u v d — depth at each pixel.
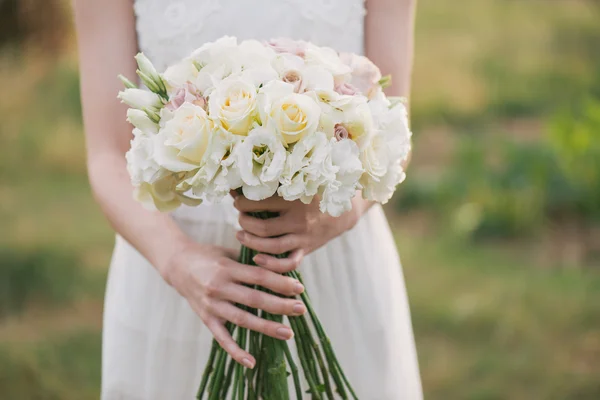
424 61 10.09
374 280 2.18
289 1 2.08
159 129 1.72
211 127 1.66
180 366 2.15
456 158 6.85
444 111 8.34
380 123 1.74
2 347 4.46
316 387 1.88
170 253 1.90
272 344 1.84
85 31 2.06
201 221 2.12
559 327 4.58
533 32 11.30
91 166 2.04
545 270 5.27
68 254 5.51
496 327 4.59
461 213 5.93
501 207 5.91
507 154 6.34
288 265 1.80
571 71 9.48
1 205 6.44
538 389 4.07
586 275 5.16
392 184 1.77
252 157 1.64
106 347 2.21
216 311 1.82
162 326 2.14
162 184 1.76
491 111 8.35
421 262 5.41
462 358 4.36
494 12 12.43
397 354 2.21
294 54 1.77
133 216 1.96
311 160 1.64
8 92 8.61
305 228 1.80
